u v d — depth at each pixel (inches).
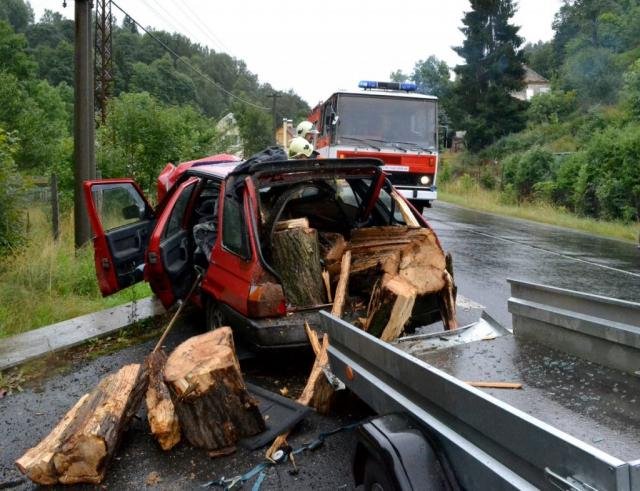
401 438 103.7
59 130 1176.8
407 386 113.4
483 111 1696.6
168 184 346.6
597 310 139.5
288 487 140.7
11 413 191.0
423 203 534.6
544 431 78.7
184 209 260.2
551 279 358.9
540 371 138.5
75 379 217.9
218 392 152.6
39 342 251.8
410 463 100.0
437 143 520.7
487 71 1744.6
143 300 320.5
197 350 160.4
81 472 144.7
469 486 96.1
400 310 175.5
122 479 147.9
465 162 1566.2
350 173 216.5
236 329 203.6
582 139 1269.7
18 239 369.4
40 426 181.2
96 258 264.7
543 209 875.4
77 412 156.5
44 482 146.3
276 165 200.5
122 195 281.6
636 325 130.2
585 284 345.4
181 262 254.2
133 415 165.6
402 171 510.6
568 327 147.1
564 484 76.2
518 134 1609.3
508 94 1712.6
